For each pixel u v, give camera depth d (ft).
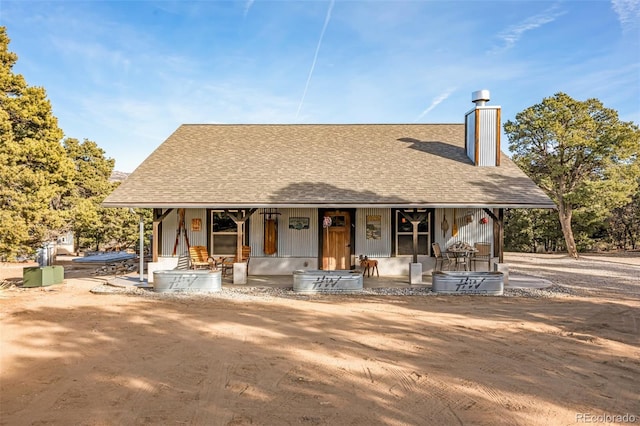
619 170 82.23
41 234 47.09
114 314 31.65
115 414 15.62
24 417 15.46
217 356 22.09
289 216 49.90
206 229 49.67
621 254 95.71
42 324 28.73
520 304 35.50
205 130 60.95
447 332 26.76
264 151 54.65
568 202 85.56
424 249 49.85
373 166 50.72
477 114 51.19
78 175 87.45
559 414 15.79
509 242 115.24
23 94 52.54
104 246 105.19
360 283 40.06
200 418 15.26
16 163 48.34
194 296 38.50
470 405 16.44
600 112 83.97
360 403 16.55
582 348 23.61
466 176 48.44
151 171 49.37
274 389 17.87
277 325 28.37
